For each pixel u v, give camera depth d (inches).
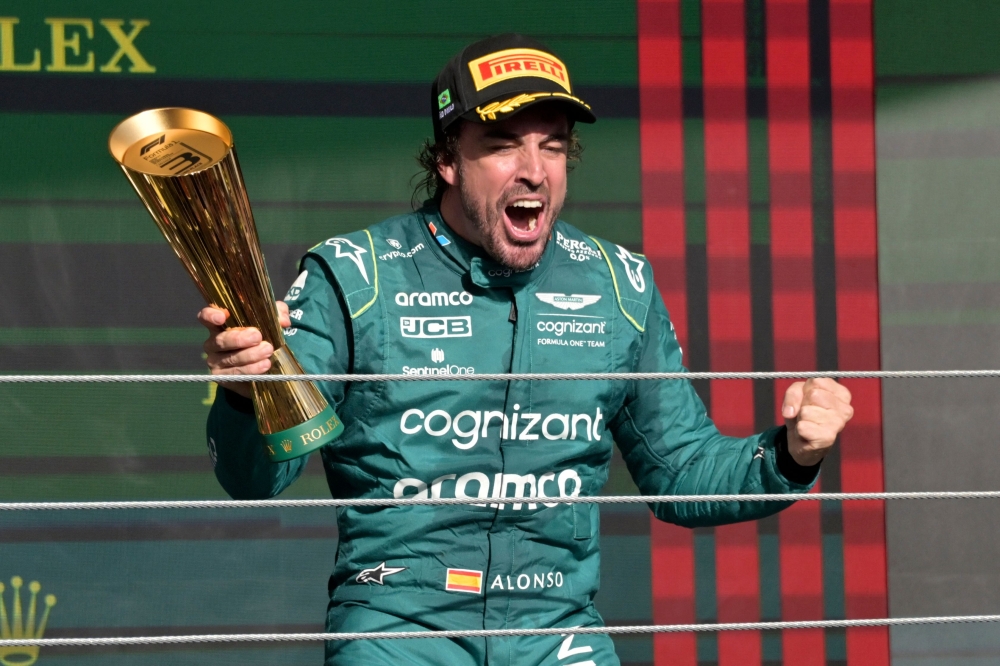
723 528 474.3
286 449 245.3
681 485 296.2
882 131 492.4
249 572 464.8
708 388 482.3
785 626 256.2
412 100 481.1
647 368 302.0
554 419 283.6
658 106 486.9
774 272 487.2
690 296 484.1
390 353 279.0
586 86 486.0
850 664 476.1
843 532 478.3
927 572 479.2
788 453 278.1
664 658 472.4
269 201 474.3
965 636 477.1
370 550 277.4
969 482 483.8
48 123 467.2
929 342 488.4
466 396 278.5
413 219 294.8
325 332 278.5
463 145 279.1
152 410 465.7
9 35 465.7
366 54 480.4
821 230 488.7
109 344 466.6
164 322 469.7
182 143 236.2
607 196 484.4
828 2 492.4
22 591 454.6
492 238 277.6
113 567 459.5
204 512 465.4
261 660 465.1
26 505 233.0
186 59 473.4
